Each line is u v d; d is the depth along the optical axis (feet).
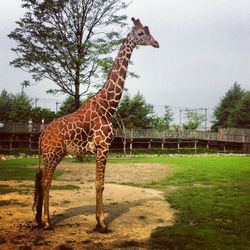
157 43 29.58
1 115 120.47
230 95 173.99
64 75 78.89
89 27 79.25
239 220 29.60
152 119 139.33
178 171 60.54
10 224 27.89
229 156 105.09
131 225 28.22
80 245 23.52
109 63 76.48
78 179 52.85
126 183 49.37
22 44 77.97
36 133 101.71
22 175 53.72
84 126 27.53
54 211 31.89
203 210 32.50
